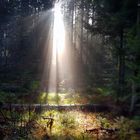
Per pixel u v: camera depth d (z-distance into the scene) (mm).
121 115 15953
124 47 17906
